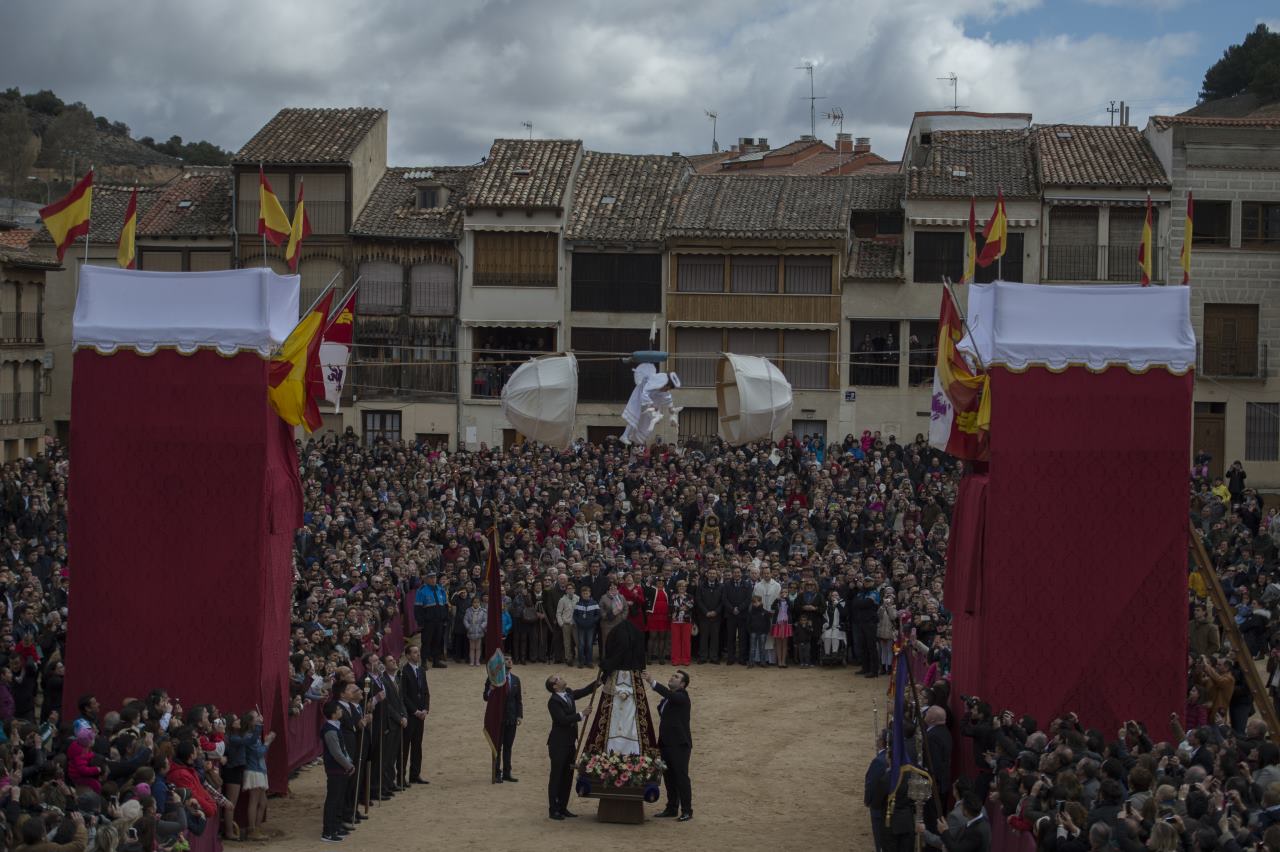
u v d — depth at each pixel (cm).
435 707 2858
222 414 2091
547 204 5266
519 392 3416
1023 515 2042
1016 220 4997
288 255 2448
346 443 4544
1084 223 4984
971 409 2209
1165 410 2034
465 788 2302
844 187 5484
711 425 5303
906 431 5178
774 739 2623
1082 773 1617
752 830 2083
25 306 5316
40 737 1859
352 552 3225
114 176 11119
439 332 5419
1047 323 2055
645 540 3531
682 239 5231
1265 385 4878
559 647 3269
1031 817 1534
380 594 2989
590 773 2103
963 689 2175
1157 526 2036
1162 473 2034
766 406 3550
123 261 2298
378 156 5728
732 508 3800
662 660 3325
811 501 3869
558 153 5584
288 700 2261
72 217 2269
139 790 1538
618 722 2133
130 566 2092
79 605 2094
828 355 5212
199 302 2109
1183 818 1400
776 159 7412
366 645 2627
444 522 3644
